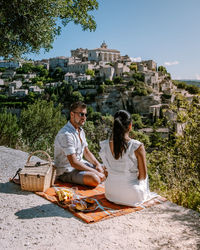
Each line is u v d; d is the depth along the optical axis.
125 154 3.78
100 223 3.42
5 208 3.84
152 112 87.31
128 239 3.04
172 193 5.07
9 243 2.89
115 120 3.74
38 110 11.73
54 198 4.21
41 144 11.00
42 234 3.10
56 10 7.57
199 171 6.15
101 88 99.38
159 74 128.50
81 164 4.73
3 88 121.62
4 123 10.04
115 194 3.96
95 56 136.50
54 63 139.62
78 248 2.83
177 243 2.96
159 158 7.06
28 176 4.48
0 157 7.14
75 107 4.79
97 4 9.14
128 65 125.44
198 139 6.16
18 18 7.14
